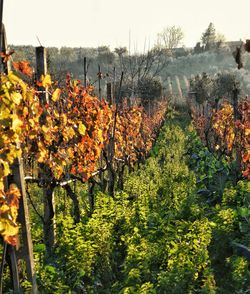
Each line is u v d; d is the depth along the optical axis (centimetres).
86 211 1028
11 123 473
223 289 802
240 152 1434
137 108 1655
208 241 820
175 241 796
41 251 739
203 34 10962
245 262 798
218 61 9356
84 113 907
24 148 675
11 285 608
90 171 925
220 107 1998
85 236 785
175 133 3042
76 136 852
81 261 702
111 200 993
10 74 461
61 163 769
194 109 3222
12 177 547
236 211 1073
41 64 713
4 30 509
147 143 2042
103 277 758
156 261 765
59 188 1099
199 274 755
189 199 1199
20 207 552
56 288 620
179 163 1828
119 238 908
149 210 1076
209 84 4622
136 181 1305
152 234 908
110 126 1155
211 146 2100
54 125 766
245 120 1470
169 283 676
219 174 1563
